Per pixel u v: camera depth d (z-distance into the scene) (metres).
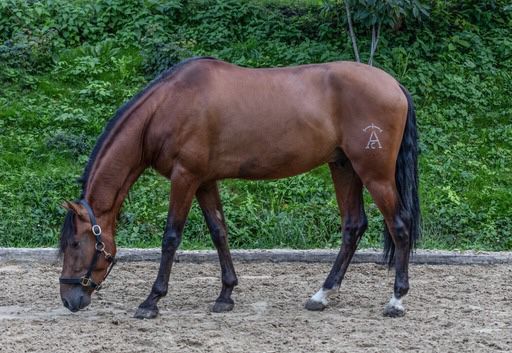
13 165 11.97
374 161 7.60
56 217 11.15
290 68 7.88
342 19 14.13
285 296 8.37
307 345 6.60
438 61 13.89
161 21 14.47
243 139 7.59
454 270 9.54
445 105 13.27
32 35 14.05
